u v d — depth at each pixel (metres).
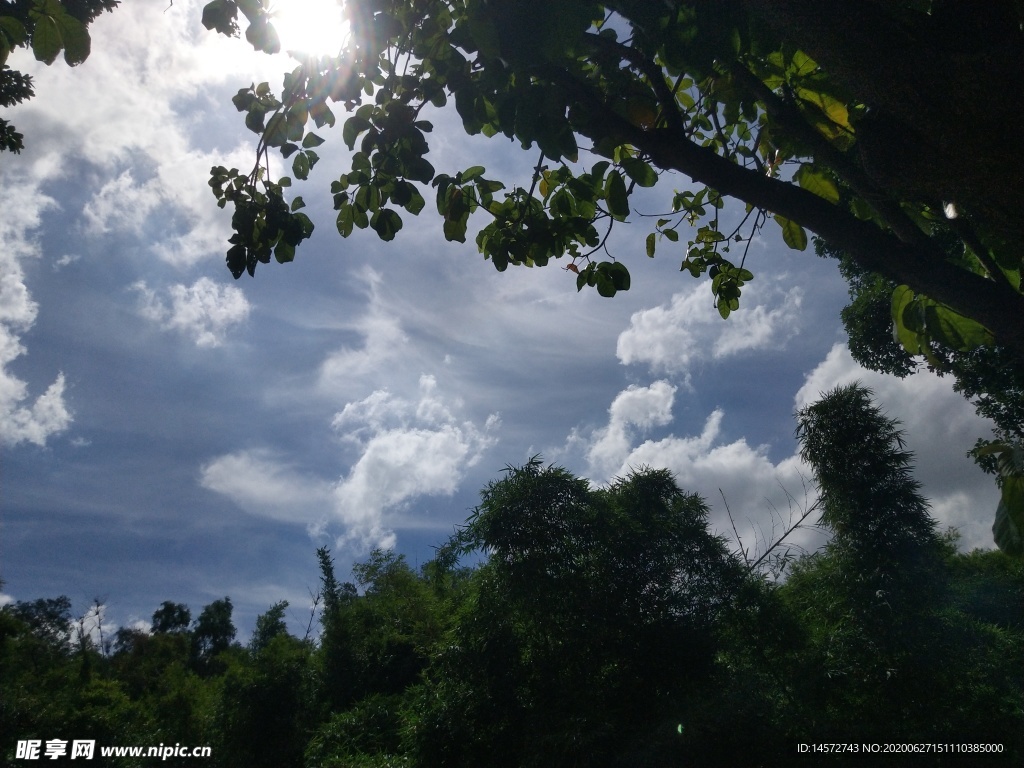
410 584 11.99
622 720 5.66
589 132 1.76
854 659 6.45
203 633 30.23
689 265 3.38
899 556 6.74
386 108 2.27
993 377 9.50
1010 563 10.38
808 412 7.63
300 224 2.38
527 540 6.15
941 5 1.12
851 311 10.35
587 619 6.09
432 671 7.20
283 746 9.38
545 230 2.39
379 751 8.20
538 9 1.54
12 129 6.95
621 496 6.96
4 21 1.74
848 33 1.13
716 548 6.64
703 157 1.56
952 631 6.54
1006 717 6.04
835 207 1.48
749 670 6.35
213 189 2.47
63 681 11.38
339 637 11.11
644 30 1.66
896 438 7.25
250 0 2.22
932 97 1.10
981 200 1.17
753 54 1.93
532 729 5.71
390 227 2.38
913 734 5.80
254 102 2.53
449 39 2.00
